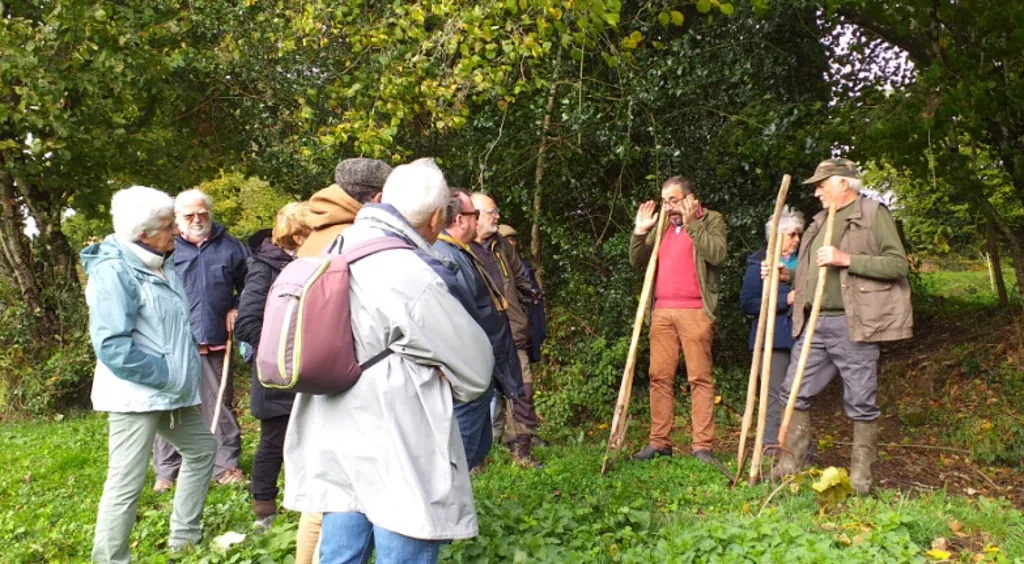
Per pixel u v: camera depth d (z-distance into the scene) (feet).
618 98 26.94
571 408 26.55
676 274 19.58
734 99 26.99
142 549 14.03
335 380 8.46
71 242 39.29
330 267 8.58
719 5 16.67
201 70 29.76
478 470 18.75
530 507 14.57
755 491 16.20
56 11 26.23
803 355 15.85
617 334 27.68
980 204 30.83
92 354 30.78
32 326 31.63
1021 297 31.04
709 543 12.29
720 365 29.73
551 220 28.25
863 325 15.67
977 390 27.37
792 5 26.25
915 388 29.55
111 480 12.60
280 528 13.65
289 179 32.04
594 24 17.89
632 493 16.20
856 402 16.11
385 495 8.45
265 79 29.55
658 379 20.06
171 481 18.12
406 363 8.68
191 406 13.50
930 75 23.32
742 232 27.71
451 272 9.25
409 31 22.77
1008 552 12.69
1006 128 29.78
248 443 23.34
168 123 32.68
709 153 27.14
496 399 21.06
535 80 24.77
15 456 21.81
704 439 19.36
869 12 25.61
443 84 23.29
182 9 30.63
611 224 29.48
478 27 21.86
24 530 15.14
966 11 23.49
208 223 18.44
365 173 11.82
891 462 21.04
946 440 23.15
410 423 8.57
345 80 25.62
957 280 57.00
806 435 17.17
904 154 24.97
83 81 27.71
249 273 15.05
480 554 12.27
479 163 27.55
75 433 25.38
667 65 25.76
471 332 8.95
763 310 17.26
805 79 29.32
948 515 14.51
